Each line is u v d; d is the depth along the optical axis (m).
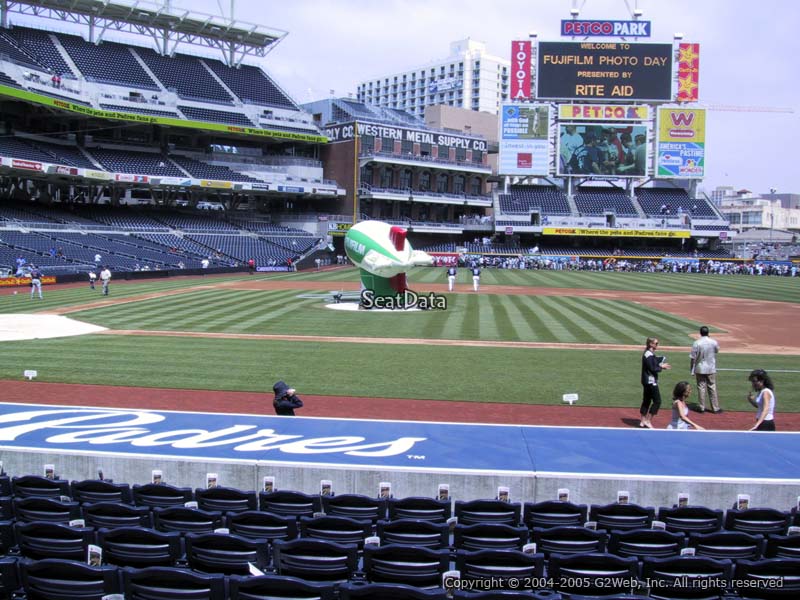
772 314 38.81
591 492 10.00
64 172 64.06
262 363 22.72
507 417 16.50
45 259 58.06
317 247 86.69
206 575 6.68
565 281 65.88
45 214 68.50
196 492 9.62
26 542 8.09
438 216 106.38
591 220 96.69
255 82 91.56
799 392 19.47
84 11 77.75
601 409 17.41
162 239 74.00
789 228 184.50
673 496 9.94
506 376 21.14
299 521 8.56
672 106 93.88
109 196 80.88
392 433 12.30
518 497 10.09
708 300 47.09
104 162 72.50
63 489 9.88
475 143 107.12
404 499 9.23
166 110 76.12
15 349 24.72
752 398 14.11
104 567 6.87
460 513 9.01
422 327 31.75
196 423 13.00
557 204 99.06
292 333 29.56
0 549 8.39
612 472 10.20
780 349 26.95
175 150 84.38
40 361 22.53
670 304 44.12
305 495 9.48
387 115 112.19
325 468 10.32
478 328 31.59
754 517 8.93
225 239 80.06
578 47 91.44
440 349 25.88
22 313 35.41
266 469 10.45
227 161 87.12
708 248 101.44
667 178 95.19
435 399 18.22
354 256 38.91
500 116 93.94
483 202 105.94
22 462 11.16
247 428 12.63
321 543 7.38
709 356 17.12
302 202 98.75
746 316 37.78
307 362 23.00
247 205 94.94
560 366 22.78
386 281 38.91
